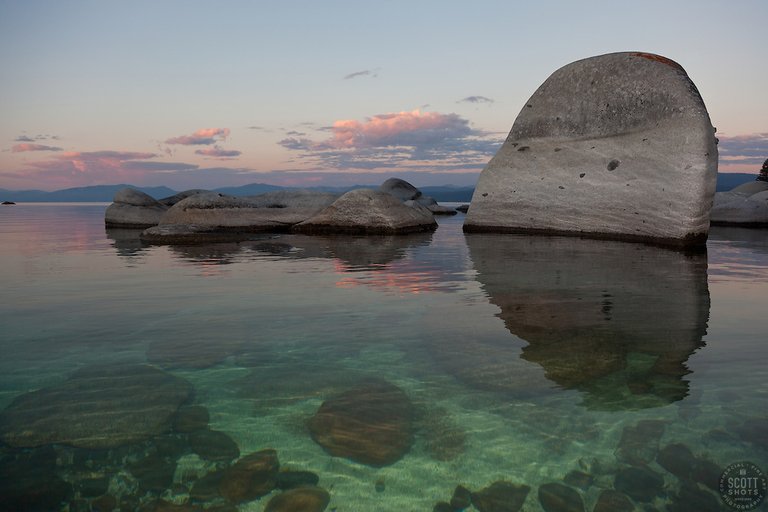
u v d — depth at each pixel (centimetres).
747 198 1298
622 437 171
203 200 1124
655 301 360
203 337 281
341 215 1080
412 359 244
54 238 949
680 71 849
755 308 336
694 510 136
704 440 168
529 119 1045
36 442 171
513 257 616
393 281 455
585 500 141
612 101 905
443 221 1584
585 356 245
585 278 458
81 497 143
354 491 147
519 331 287
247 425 183
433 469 157
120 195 1375
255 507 140
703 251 673
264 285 438
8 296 392
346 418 188
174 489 147
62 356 250
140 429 180
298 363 241
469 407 195
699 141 737
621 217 831
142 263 588
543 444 169
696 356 243
